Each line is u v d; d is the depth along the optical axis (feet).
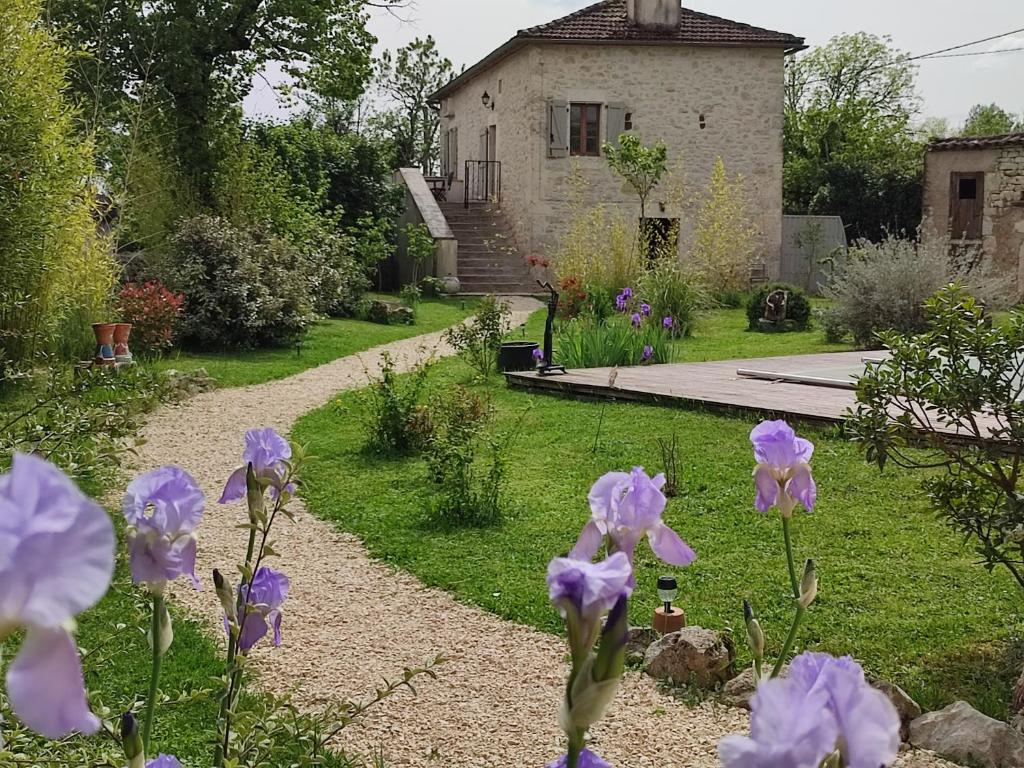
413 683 14.60
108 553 2.30
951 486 15.01
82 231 39.34
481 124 95.71
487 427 32.50
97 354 40.06
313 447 31.04
